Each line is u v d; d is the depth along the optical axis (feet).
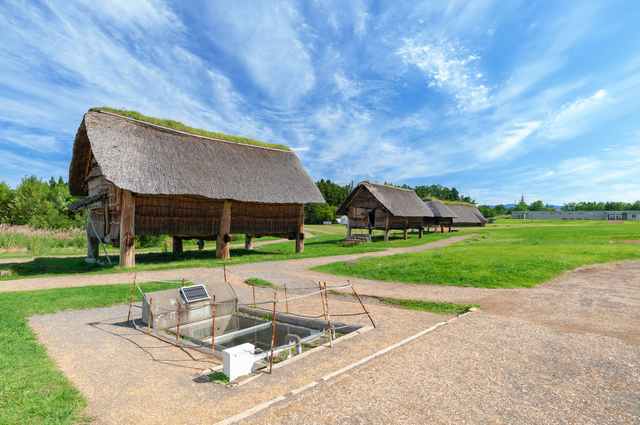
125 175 55.42
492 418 12.54
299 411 13.35
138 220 60.23
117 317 30.17
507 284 39.81
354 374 16.70
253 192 72.54
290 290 41.98
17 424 12.44
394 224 126.21
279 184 79.66
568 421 12.26
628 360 17.92
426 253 69.46
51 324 27.45
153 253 86.69
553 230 156.04
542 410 13.08
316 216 325.83
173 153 65.36
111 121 61.11
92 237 71.10
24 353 20.13
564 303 30.78
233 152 78.18
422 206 144.46
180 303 28.89
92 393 15.57
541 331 23.04
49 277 49.57
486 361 18.06
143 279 46.83
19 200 145.48
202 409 13.97
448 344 20.76
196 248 106.63
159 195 62.23
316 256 77.25
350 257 75.00
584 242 88.99
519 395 14.32
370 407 13.51
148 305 27.40
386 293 38.68
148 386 16.34
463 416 12.69
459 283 41.88
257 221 80.38
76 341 23.31
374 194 120.67
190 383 16.66
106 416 13.48
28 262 65.51
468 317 26.96
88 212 68.80
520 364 17.61
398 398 14.21
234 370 17.02
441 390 14.85
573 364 17.52
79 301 34.24
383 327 25.84
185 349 22.18
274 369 18.06
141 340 23.88
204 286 31.40
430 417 12.66
